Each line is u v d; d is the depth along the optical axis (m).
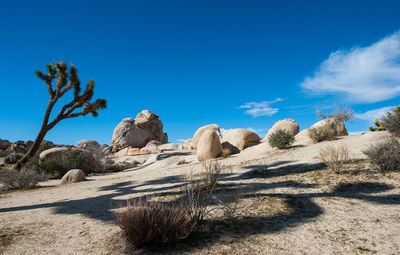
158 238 3.33
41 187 11.32
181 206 4.03
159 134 52.41
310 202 5.32
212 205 5.12
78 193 8.50
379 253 3.09
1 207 6.53
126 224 3.40
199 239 3.50
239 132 21.23
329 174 7.58
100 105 18.78
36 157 18.44
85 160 19.38
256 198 5.66
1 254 3.15
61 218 4.79
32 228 4.15
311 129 15.45
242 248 3.22
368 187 6.22
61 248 3.31
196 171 11.25
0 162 24.33
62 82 18.12
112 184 10.43
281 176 8.16
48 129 18.70
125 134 45.12
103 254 3.09
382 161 7.33
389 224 4.01
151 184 9.02
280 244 3.36
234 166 11.54
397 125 11.52
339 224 4.09
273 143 14.87
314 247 3.27
